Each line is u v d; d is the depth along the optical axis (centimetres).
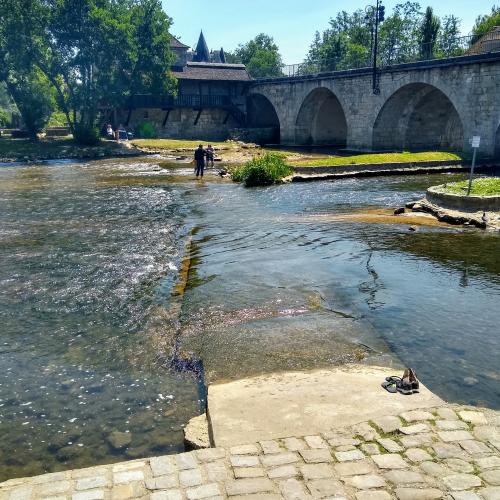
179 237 1264
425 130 4028
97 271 973
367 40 7925
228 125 5747
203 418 469
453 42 3953
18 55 4409
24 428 476
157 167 3155
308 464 375
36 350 639
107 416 491
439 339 641
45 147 4384
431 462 374
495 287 848
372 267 967
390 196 1909
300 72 5050
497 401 496
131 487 355
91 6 4272
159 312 753
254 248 1130
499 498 334
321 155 3753
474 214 1413
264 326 684
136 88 4753
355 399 477
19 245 1193
